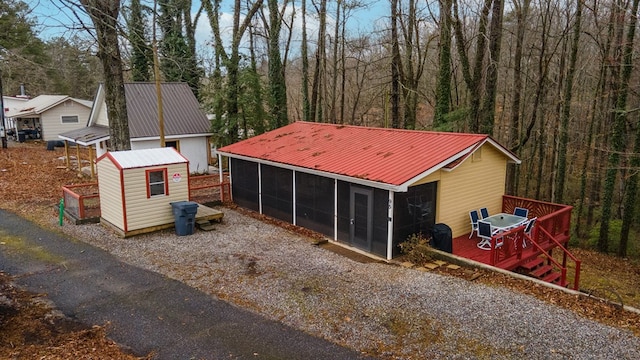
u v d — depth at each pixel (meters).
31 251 11.63
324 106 31.48
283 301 8.72
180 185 13.80
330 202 13.15
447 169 11.76
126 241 12.54
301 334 7.49
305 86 28.47
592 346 7.01
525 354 6.82
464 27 21.61
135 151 13.51
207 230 13.74
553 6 20.67
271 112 25.75
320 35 27.92
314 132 16.97
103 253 11.52
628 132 20.00
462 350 6.96
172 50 25.50
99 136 21.34
